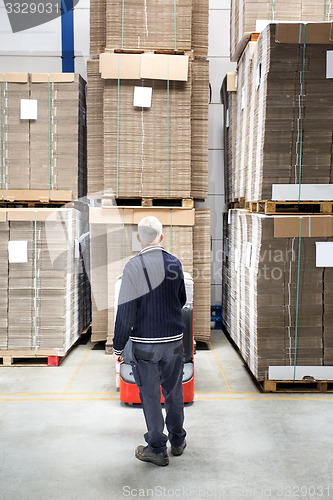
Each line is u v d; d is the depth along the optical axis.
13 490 2.86
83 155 5.51
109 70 5.00
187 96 5.14
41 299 5.04
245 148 5.15
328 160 4.19
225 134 6.52
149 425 3.07
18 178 5.19
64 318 5.05
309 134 4.17
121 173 5.19
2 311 5.06
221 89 6.73
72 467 3.12
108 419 3.84
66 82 5.14
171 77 5.02
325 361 4.32
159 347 3.00
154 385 3.04
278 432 3.61
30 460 3.21
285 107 4.13
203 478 2.99
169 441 3.41
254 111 4.63
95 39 5.45
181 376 3.15
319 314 4.28
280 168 4.21
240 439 3.50
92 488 2.88
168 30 5.15
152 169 5.20
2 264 5.00
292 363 4.32
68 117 5.17
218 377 4.82
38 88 5.14
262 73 4.25
